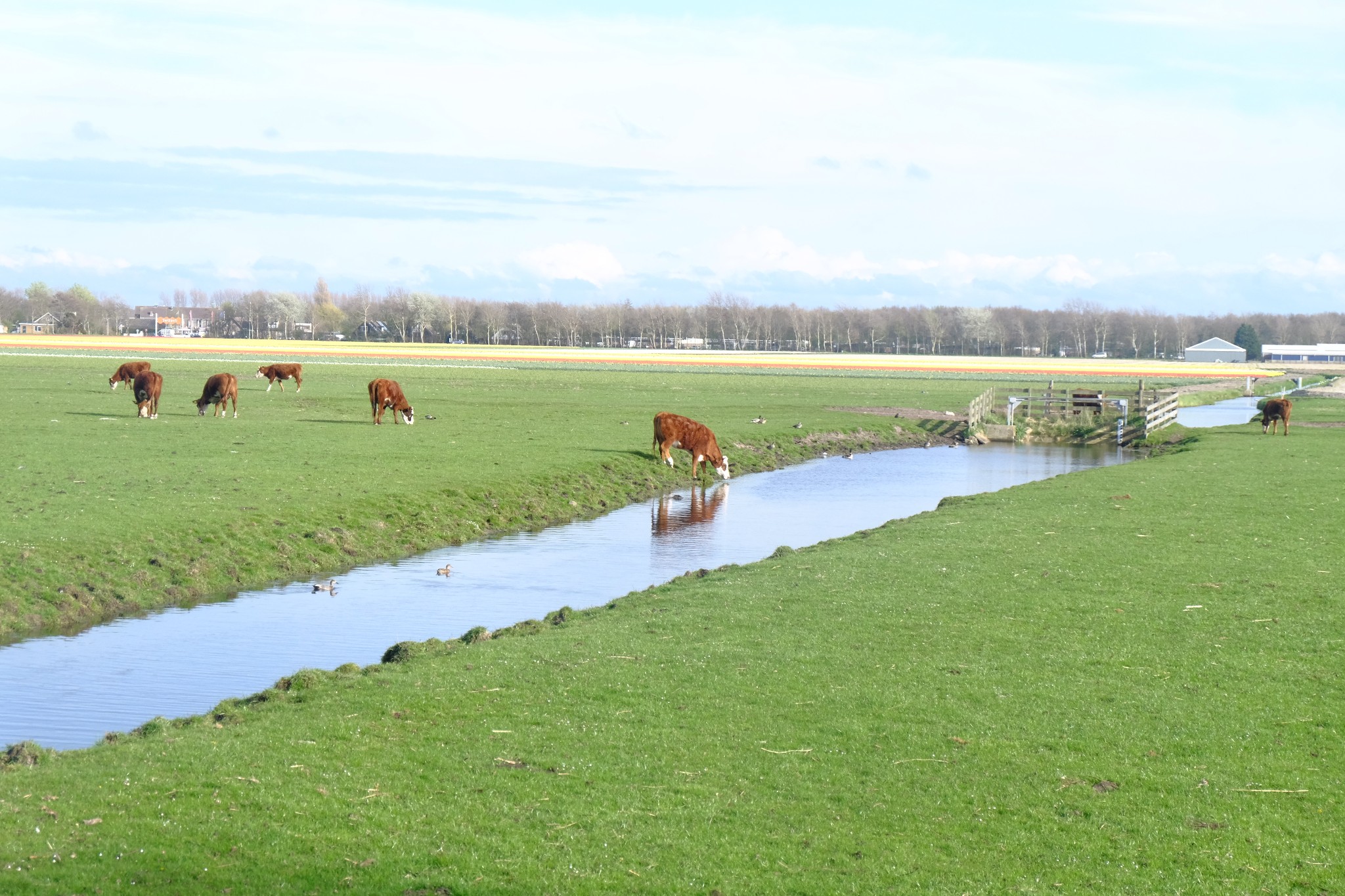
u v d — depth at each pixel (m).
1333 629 19.06
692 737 13.91
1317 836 11.41
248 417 54.59
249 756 13.05
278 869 10.32
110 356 115.50
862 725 14.36
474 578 26.78
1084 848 11.10
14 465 35.28
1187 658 17.42
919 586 22.56
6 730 15.88
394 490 34.44
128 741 13.83
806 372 125.88
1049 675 16.52
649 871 10.47
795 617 20.05
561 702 15.20
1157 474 42.50
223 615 22.84
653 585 25.38
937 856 10.89
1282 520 30.88
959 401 82.88
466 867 10.45
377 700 15.21
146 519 28.00
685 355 189.50
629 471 43.50
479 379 93.25
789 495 41.78
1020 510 33.19
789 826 11.50
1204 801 12.20
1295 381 134.75
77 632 21.34
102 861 10.28
